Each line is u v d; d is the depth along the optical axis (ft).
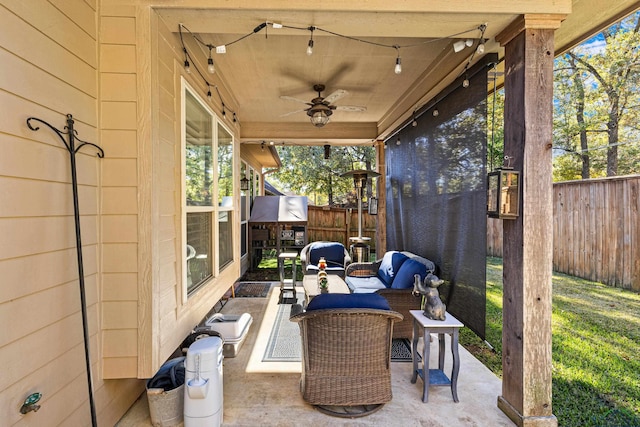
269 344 10.93
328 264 18.62
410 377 8.86
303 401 7.69
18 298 4.52
